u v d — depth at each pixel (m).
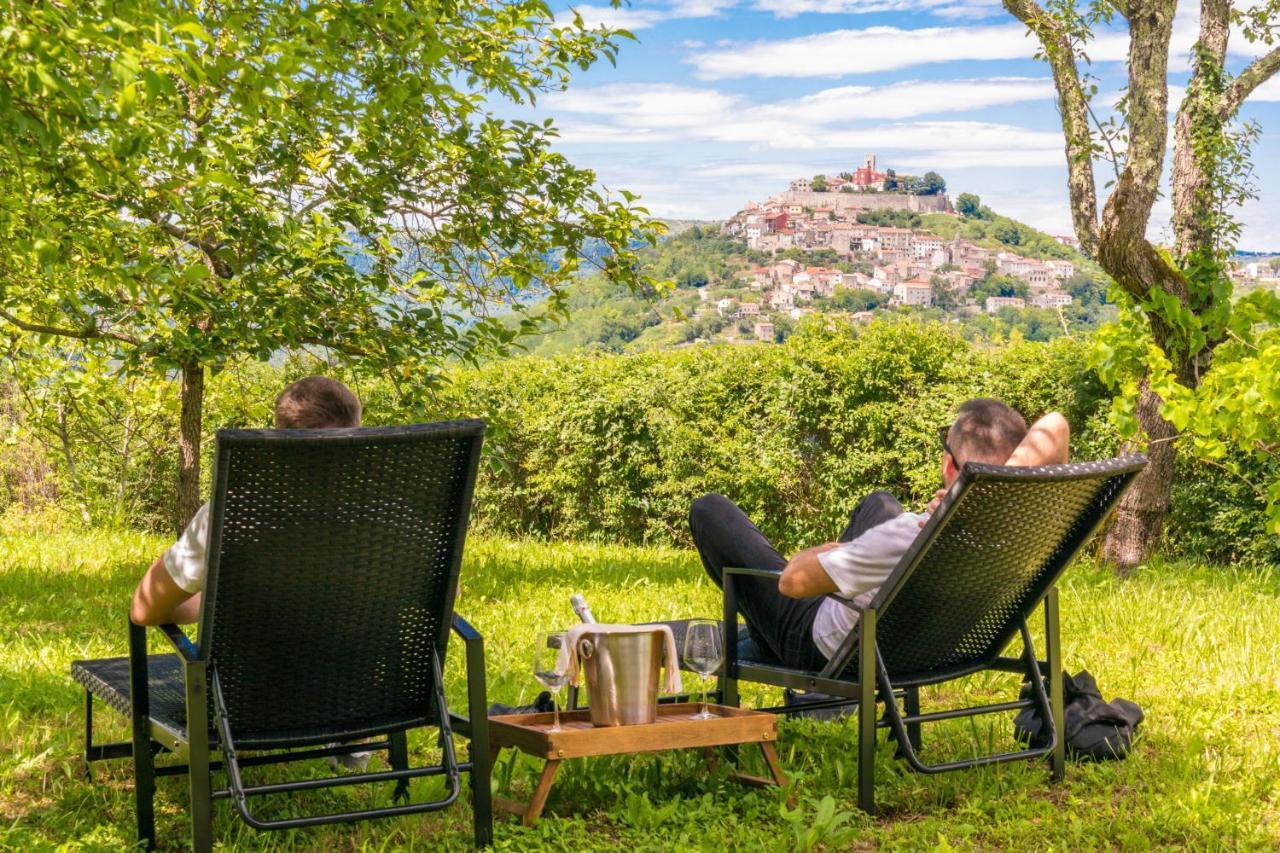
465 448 3.11
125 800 3.69
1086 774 3.93
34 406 13.98
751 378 12.95
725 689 4.12
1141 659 5.76
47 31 3.52
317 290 8.12
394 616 3.23
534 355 14.92
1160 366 8.05
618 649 3.55
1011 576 3.81
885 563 3.63
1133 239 8.91
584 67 8.55
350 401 3.49
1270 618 6.82
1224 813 3.46
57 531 15.34
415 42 6.09
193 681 2.95
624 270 8.80
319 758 3.87
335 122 6.86
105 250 5.59
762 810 3.55
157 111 4.83
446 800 3.17
